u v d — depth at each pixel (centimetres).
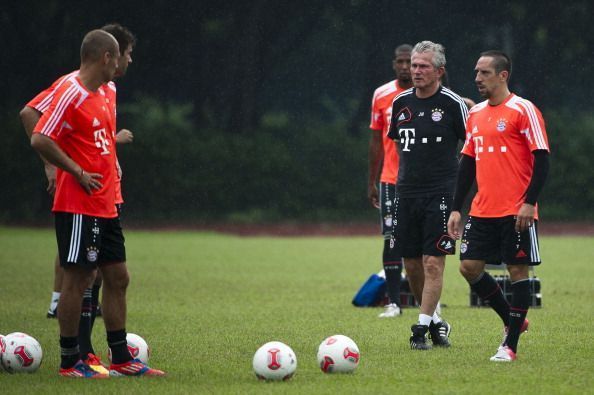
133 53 13650
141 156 12588
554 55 14438
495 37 15538
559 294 5275
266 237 10900
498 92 3031
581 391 2455
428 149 3341
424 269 3350
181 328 3862
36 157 12156
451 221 3173
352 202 13412
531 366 2850
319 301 4972
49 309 4441
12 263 7056
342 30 15038
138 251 8519
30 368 2770
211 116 14588
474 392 2441
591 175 13488
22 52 13225
